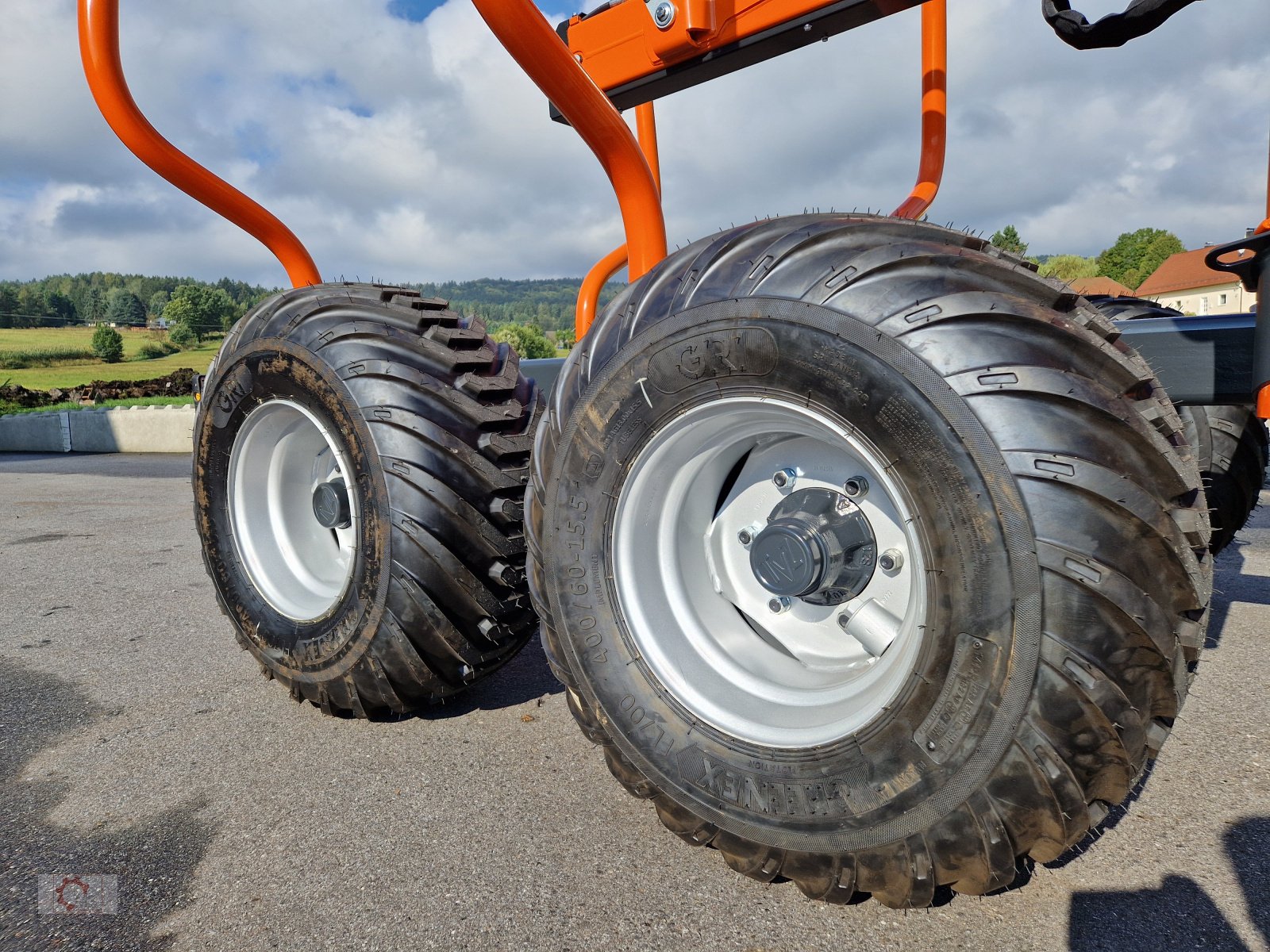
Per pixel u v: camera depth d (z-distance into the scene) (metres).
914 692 1.30
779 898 1.55
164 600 4.18
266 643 2.54
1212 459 2.85
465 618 2.18
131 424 19.16
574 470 1.70
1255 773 1.99
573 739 2.31
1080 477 1.17
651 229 2.11
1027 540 1.18
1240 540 4.59
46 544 5.97
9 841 1.85
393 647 2.17
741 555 1.79
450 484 2.13
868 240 1.40
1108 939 1.40
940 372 1.24
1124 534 1.18
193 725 2.50
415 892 1.60
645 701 1.65
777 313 1.40
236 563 2.66
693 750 1.58
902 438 1.28
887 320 1.29
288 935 1.48
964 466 1.22
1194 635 1.31
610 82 2.57
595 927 1.48
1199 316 1.91
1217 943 1.39
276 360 2.38
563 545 1.72
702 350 1.51
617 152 2.01
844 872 1.42
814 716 1.52
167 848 1.80
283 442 2.65
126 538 6.20
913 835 1.32
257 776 2.13
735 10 2.24
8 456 18.50
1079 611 1.17
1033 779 1.22
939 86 2.83
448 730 2.39
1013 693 1.21
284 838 1.82
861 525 1.57
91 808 1.99
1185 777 1.98
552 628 1.78
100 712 2.64
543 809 1.91
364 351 2.20
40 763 2.27
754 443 1.75
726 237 1.60
